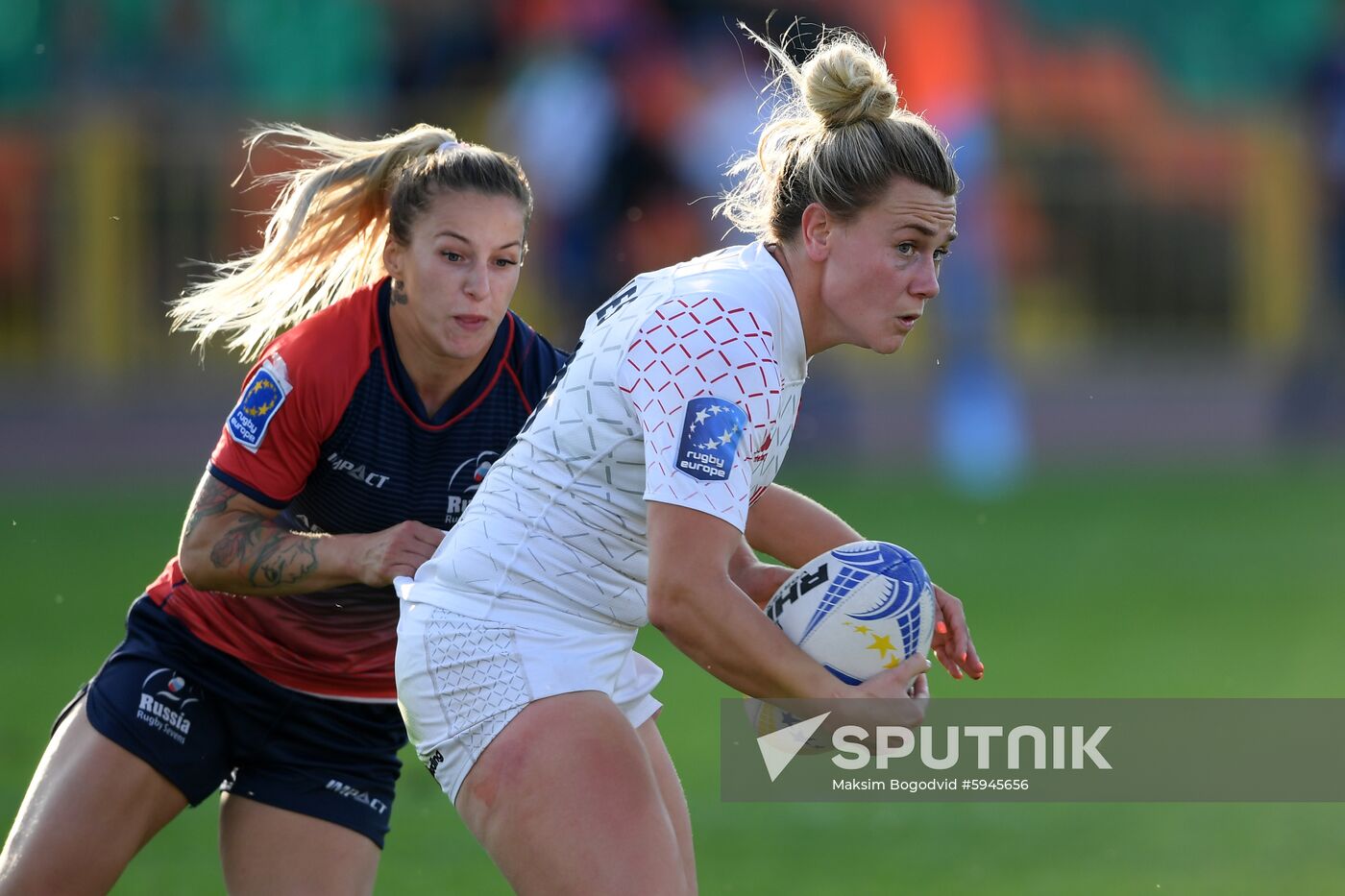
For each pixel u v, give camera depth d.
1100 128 63.59
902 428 57.50
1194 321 64.44
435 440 14.20
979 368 50.16
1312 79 62.38
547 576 12.55
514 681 12.29
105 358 57.09
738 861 19.41
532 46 50.81
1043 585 35.59
